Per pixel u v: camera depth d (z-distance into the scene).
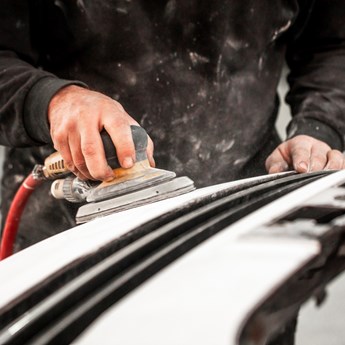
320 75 1.32
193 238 0.58
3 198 1.34
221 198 0.74
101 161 0.86
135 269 0.54
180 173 1.24
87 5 1.13
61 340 0.47
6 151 1.32
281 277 0.42
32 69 1.05
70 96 0.95
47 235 1.29
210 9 1.17
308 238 0.47
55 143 0.93
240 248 0.47
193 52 1.20
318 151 1.14
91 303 0.50
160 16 1.16
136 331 0.39
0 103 1.04
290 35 1.35
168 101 1.20
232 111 1.24
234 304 0.40
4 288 0.57
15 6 1.12
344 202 0.57
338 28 1.34
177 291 0.43
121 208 0.85
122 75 1.18
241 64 1.24
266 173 1.28
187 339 0.38
